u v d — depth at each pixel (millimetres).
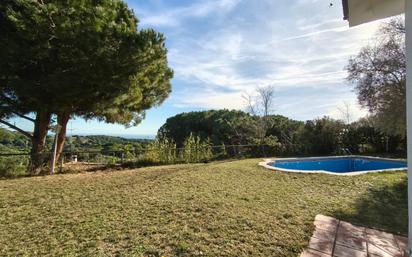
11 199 5012
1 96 8531
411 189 1891
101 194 5383
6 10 7387
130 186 6121
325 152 14477
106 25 8281
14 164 8328
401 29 12562
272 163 10758
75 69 8070
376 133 14281
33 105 8547
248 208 4523
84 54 7918
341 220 4164
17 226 3656
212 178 7070
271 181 6848
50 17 7512
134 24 10055
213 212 4258
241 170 8391
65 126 9977
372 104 13211
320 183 6656
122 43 8562
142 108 11227
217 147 13258
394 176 7480
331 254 3096
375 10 2734
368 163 11594
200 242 3209
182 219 3938
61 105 8453
